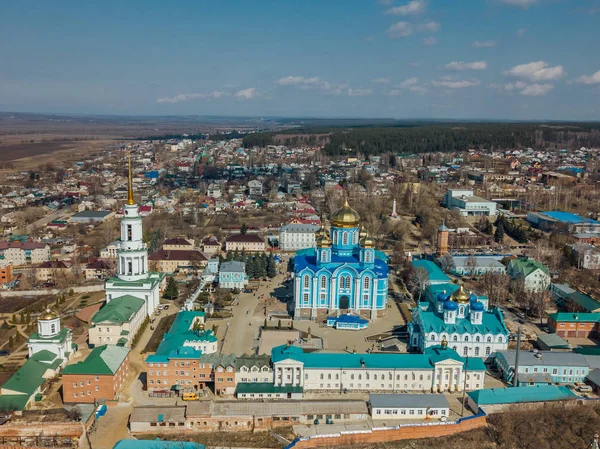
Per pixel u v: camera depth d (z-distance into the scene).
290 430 153.88
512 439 148.00
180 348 178.12
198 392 174.50
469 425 154.50
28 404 163.00
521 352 187.25
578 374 180.12
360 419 159.25
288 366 172.38
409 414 160.38
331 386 175.12
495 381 183.38
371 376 175.38
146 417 153.62
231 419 154.38
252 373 173.12
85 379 166.00
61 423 149.00
